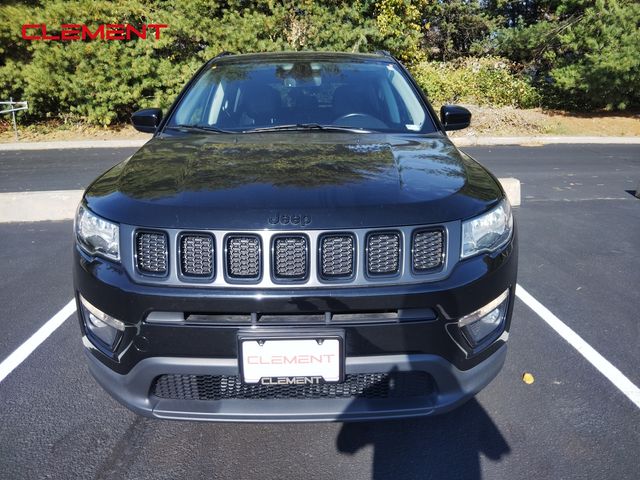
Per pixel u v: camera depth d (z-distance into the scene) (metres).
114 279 1.96
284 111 3.12
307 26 12.77
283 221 1.88
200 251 1.91
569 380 2.77
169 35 12.23
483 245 2.06
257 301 1.86
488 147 11.41
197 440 2.32
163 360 1.94
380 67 3.55
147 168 2.33
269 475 2.13
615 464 2.18
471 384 2.09
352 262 1.90
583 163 9.34
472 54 20.75
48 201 5.75
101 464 2.19
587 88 13.84
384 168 2.25
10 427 2.40
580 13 15.76
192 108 3.22
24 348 3.08
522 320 3.43
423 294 1.90
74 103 12.76
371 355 1.92
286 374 1.91
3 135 12.37
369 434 2.36
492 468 2.17
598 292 3.85
